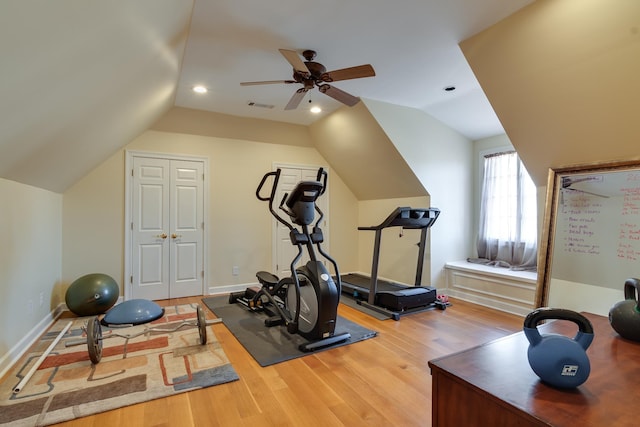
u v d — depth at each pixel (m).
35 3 1.07
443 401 0.98
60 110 1.99
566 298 2.69
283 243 5.19
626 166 2.38
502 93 2.75
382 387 2.13
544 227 2.86
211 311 3.77
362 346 2.78
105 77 2.08
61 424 1.73
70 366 2.35
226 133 4.74
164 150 4.36
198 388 2.08
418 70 3.17
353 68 2.54
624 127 2.29
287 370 2.35
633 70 2.02
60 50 1.43
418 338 2.97
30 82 1.46
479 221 4.77
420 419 1.81
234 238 4.80
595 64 2.13
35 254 2.92
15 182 2.49
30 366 2.35
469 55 2.70
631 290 1.39
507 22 2.33
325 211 5.62
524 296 3.62
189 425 1.75
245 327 3.21
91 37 1.55
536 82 2.49
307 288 2.95
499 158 4.56
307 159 5.44
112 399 1.94
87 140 2.90
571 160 2.76
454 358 1.04
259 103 4.11
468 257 4.85
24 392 2.01
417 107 4.21
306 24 2.43
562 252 2.75
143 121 3.73
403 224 3.84
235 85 3.55
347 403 1.95
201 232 4.57
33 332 2.83
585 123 2.46
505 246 4.43
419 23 2.40
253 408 1.89
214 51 2.83
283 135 5.12
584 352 0.87
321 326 2.73
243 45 2.73
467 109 4.11
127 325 3.21
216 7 2.22
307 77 2.70
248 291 3.98
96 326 2.47
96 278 3.54
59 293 3.66
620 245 2.41
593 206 2.58
